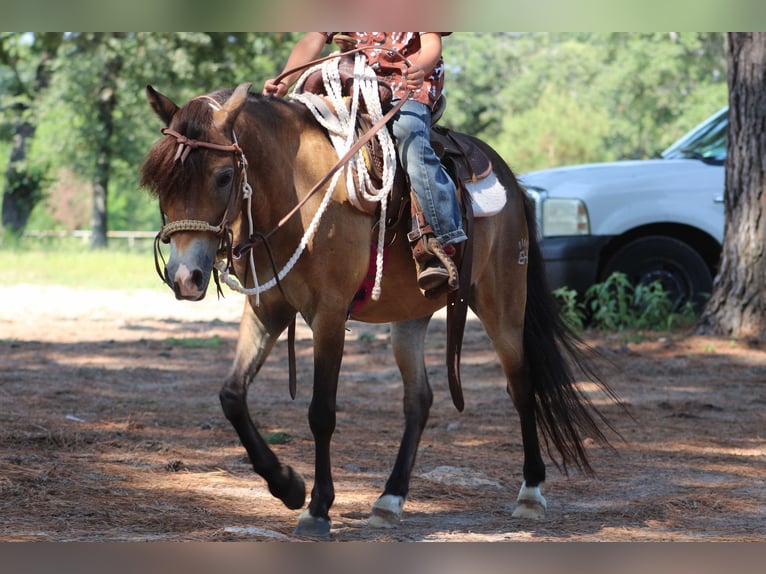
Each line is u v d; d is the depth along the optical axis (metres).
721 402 13.44
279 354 18.05
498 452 10.56
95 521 7.25
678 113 72.62
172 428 11.09
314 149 7.29
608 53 78.19
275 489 7.27
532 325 8.82
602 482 9.27
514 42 84.31
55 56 56.16
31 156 60.41
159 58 50.44
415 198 7.62
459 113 78.25
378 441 10.88
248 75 53.62
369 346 18.84
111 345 18.42
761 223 17.55
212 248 6.48
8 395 12.70
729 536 7.41
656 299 18.17
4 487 7.92
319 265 7.15
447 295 7.93
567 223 18.50
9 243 48.31
